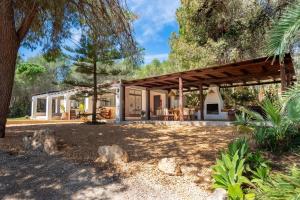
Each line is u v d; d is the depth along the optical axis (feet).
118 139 26.53
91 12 25.71
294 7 10.85
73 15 29.01
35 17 27.68
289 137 19.95
